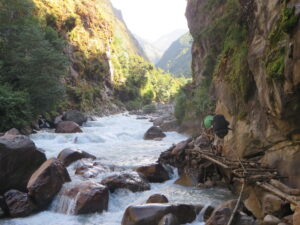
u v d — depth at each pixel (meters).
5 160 8.61
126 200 8.58
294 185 6.19
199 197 8.43
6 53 22.66
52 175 8.39
